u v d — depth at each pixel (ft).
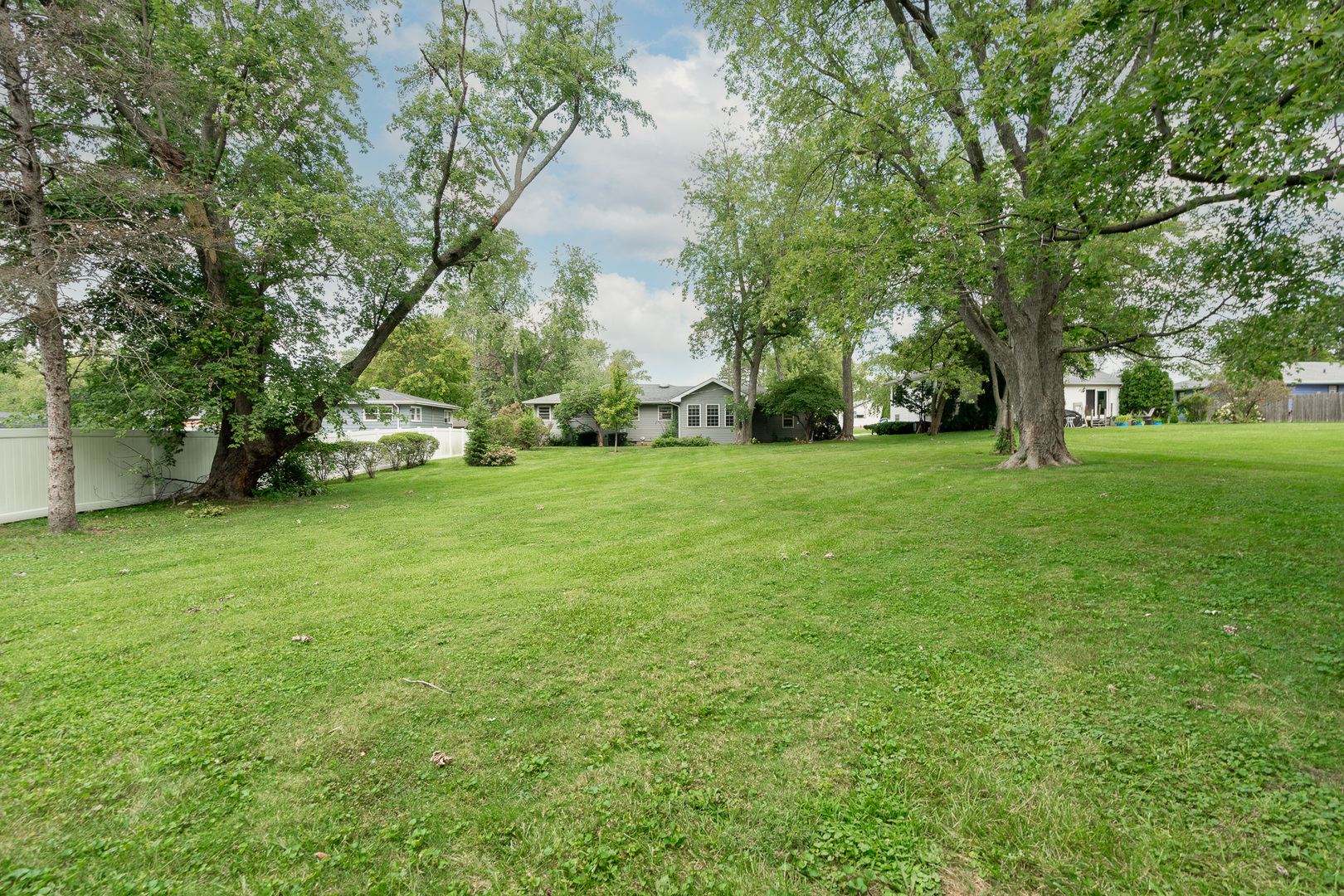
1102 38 19.63
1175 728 8.46
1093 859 6.13
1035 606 13.73
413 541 24.09
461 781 7.82
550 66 41.86
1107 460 42.52
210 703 10.14
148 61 28.89
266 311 36.32
